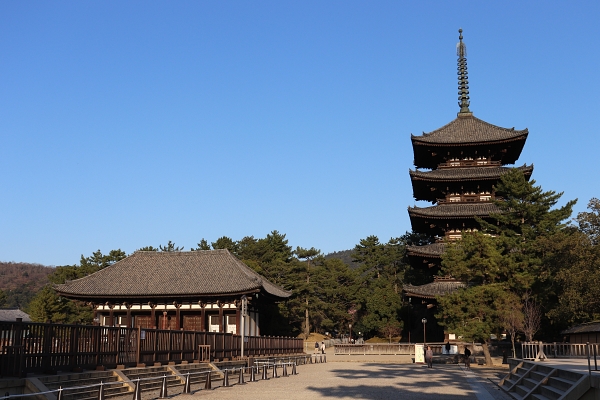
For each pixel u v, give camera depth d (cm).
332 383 3797
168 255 8100
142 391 3014
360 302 12562
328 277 12925
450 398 2905
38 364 2447
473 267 5956
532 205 6397
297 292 12131
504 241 6147
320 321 13388
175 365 3688
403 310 10575
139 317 7606
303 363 6794
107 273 7825
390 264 13800
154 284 7438
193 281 7438
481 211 7562
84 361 2784
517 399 2822
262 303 8225
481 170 8019
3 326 2264
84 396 2514
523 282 5688
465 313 5625
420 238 12281
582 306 4584
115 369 3009
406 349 7731
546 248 5625
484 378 4300
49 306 9694
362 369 5547
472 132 8425
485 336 5475
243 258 13000
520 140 7969
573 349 4822
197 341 4200
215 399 2770
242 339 5075
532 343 4403
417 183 8175
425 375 4634
